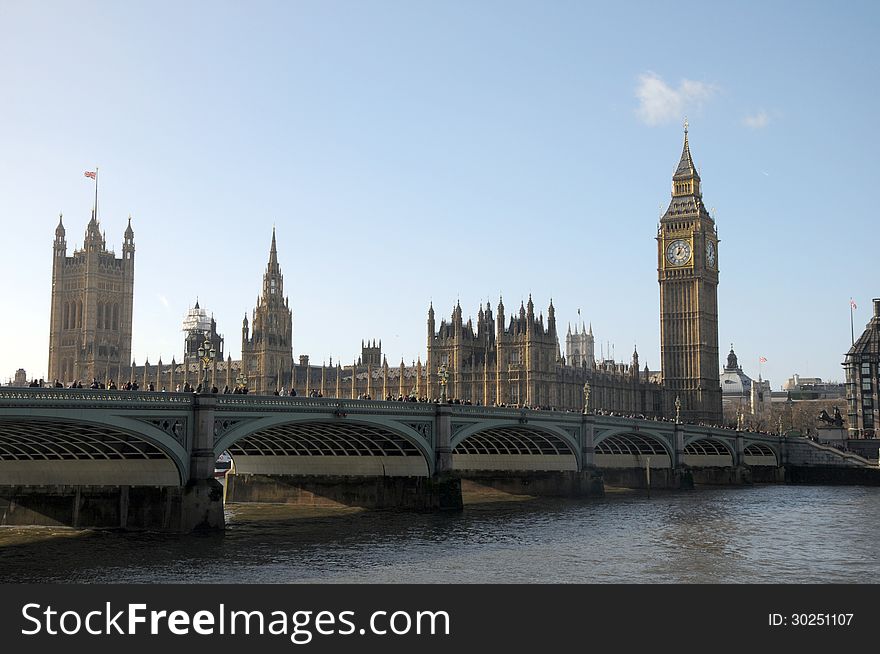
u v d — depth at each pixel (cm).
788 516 11500
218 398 8419
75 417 7244
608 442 16262
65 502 8831
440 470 10912
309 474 11688
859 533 9719
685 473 17188
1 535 8388
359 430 10244
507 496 14212
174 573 6775
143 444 8319
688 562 7675
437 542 8606
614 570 7250
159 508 8400
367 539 8738
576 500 13475
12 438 8106
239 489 12175
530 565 7406
